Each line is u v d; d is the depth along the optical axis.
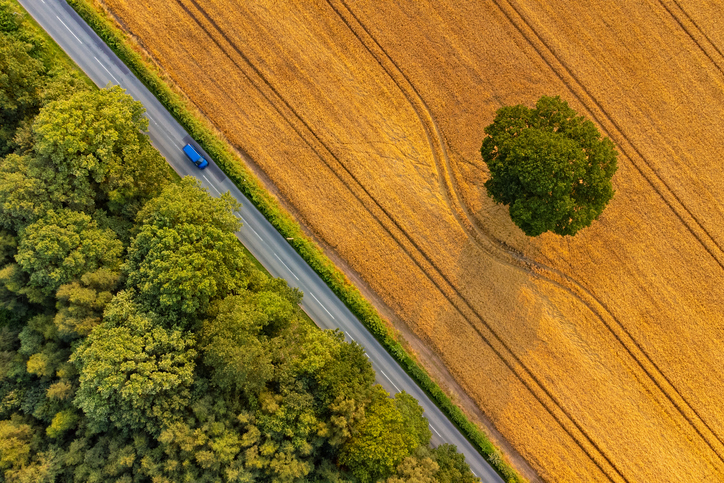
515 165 39.78
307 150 49.66
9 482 36.88
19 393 39.44
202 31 49.19
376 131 50.50
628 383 50.56
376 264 49.34
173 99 47.12
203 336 37.91
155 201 39.03
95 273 37.41
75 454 37.84
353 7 50.47
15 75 39.03
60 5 47.25
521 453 48.91
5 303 39.44
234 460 36.94
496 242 50.31
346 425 38.22
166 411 36.44
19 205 36.19
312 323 47.47
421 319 49.25
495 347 49.53
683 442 50.22
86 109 38.56
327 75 50.28
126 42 47.62
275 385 39.78
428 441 43.94
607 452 49.47
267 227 47.91
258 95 49.50
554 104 41.91
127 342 35.75
